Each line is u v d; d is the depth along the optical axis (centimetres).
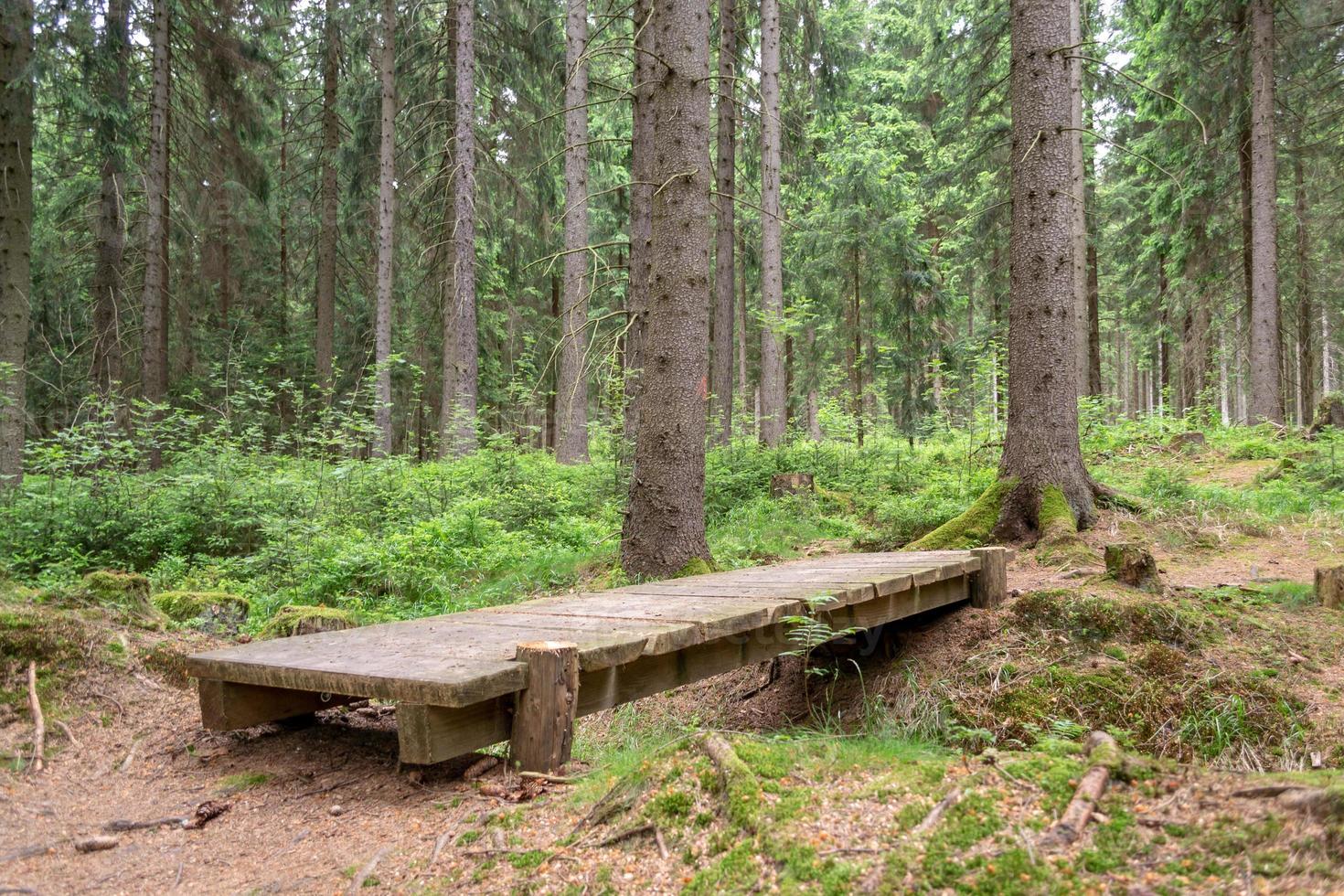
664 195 795
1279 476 1106
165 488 1047
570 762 361
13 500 973
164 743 398
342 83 2306
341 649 395
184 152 1917
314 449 1331
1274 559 754
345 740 409
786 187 2072
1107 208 2334
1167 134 1836
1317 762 441
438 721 327
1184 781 245
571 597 557
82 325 1906
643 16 895
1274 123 1620
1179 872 202
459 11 1755
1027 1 832
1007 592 649
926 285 2039
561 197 2247
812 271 2189
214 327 2473
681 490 792
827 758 301
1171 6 1659
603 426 1324
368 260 2469
